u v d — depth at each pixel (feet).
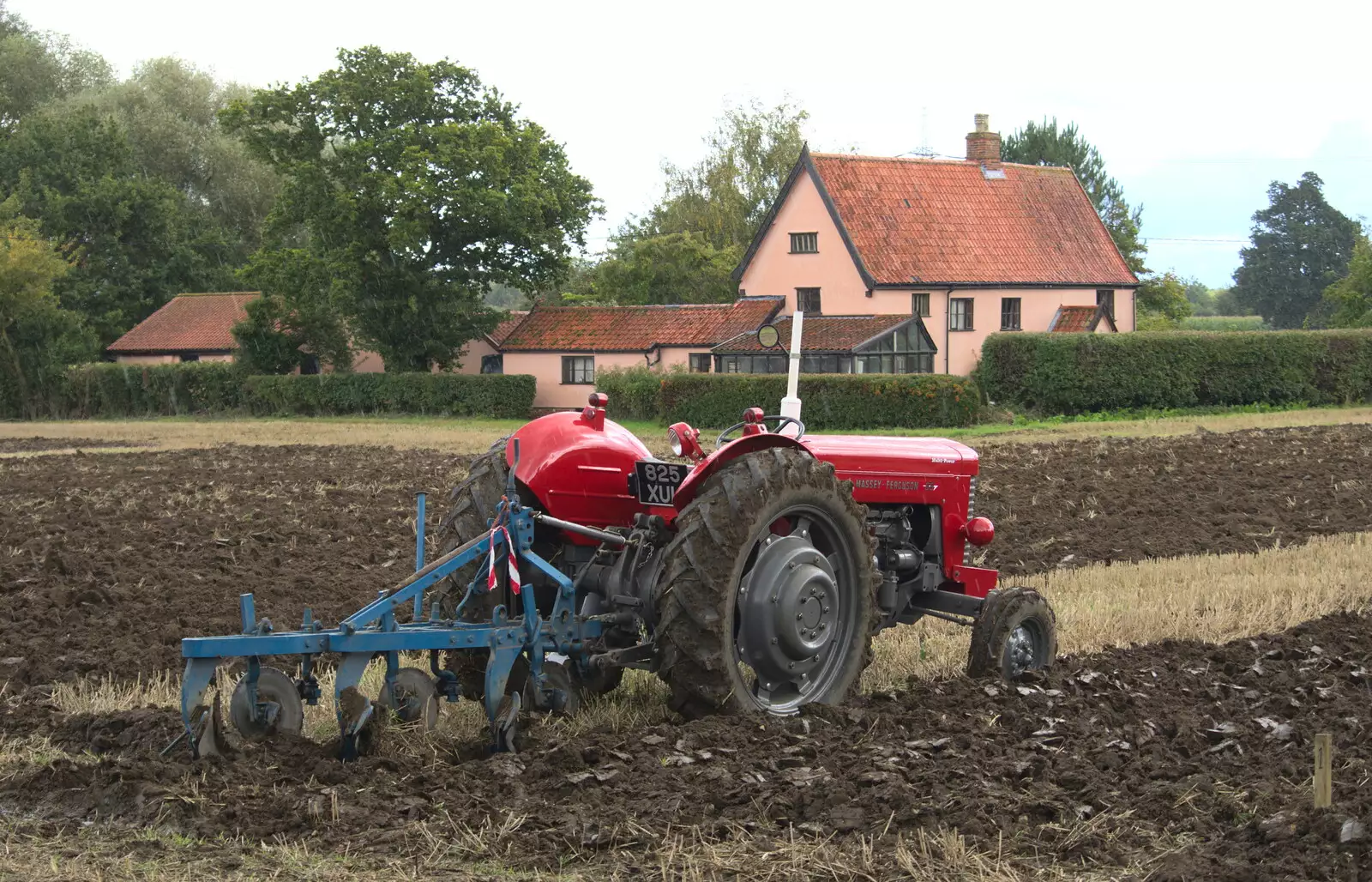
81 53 260.42
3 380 162.09
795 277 147.64
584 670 24.00
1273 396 133.80
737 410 125.70
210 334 182.09
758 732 22.00
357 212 142.92
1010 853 17.38
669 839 17.63
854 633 24.59
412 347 153.58
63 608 35.70
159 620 34.24
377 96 145.07
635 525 23.98
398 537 49.26
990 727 23.00
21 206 189.37
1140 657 29.27
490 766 20.34
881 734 22.49
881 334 129.29
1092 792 19.49
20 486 68.33
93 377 163.84
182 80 240.12
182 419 154.20
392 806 18.72
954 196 153.69
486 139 144.87
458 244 150.61
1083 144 255.09
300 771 20.02
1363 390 136.77
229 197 231.50
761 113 200.85
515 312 167.63
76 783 19.95
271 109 144.36
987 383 128.77
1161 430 101.50
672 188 204.13
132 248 206.49
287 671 28.22
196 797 18.88
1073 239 157.69
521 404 146.92
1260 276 317.22
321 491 64.34
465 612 24.31
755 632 22.95
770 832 17.98
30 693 26.58
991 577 28.91
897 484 27.76
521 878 16.53
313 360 168.96
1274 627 32.78
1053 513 55.57
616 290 189.57
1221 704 25.08
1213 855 17.15
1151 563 42.96
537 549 24.64
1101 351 125.29
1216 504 57.11
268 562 43.39
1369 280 195.52
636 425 131.64
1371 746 21.86
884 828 18.01
